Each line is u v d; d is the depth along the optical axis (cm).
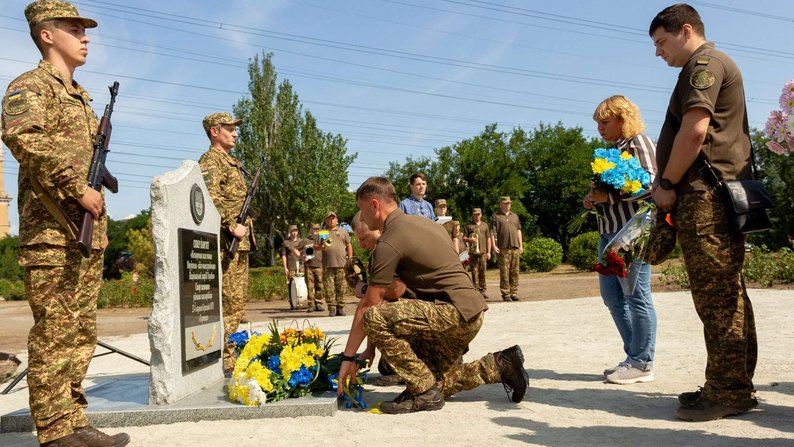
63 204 369
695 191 381
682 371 547
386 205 466
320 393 484
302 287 1536
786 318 853
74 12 388
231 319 621
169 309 466
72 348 375
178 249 484
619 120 523
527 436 363
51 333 365
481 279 1584
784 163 3891
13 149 344
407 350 437
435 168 6297
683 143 375
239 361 467
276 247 6219
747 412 392
